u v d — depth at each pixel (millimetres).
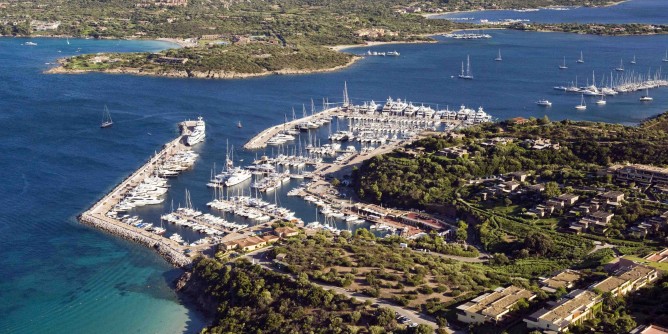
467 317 181000
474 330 175625
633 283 194000
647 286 195125
